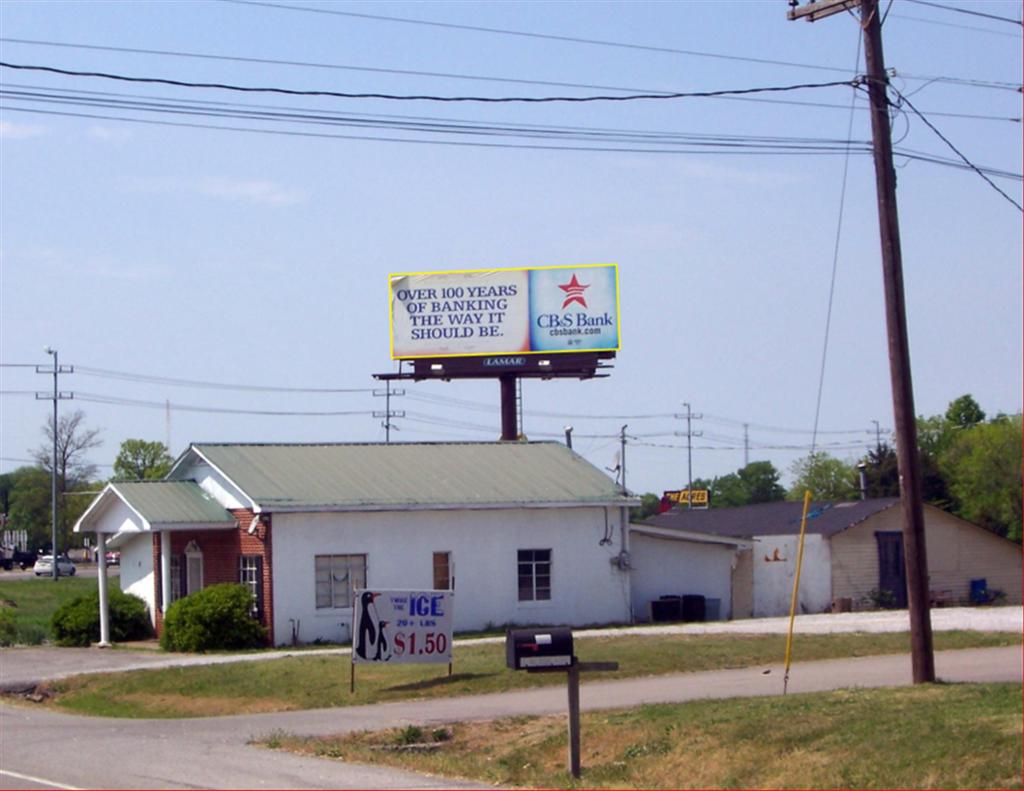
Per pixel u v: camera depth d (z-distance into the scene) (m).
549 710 20.09
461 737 18.36
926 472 68.75
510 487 37.66
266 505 33.31
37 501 118.19
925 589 19.19
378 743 17.72
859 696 17.47
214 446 36.91
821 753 14.07
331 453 38.44
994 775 12.30
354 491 35.34
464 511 36.28
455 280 52.94
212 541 35.97
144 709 23.70
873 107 19.70
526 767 15.96
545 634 14.77
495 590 36.56
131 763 15.07
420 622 23.20
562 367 52.31
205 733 18.41
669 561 39.88
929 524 44.44
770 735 15.10
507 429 52.53
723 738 15.38
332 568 34.53
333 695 23.30
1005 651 27.22
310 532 34.16
